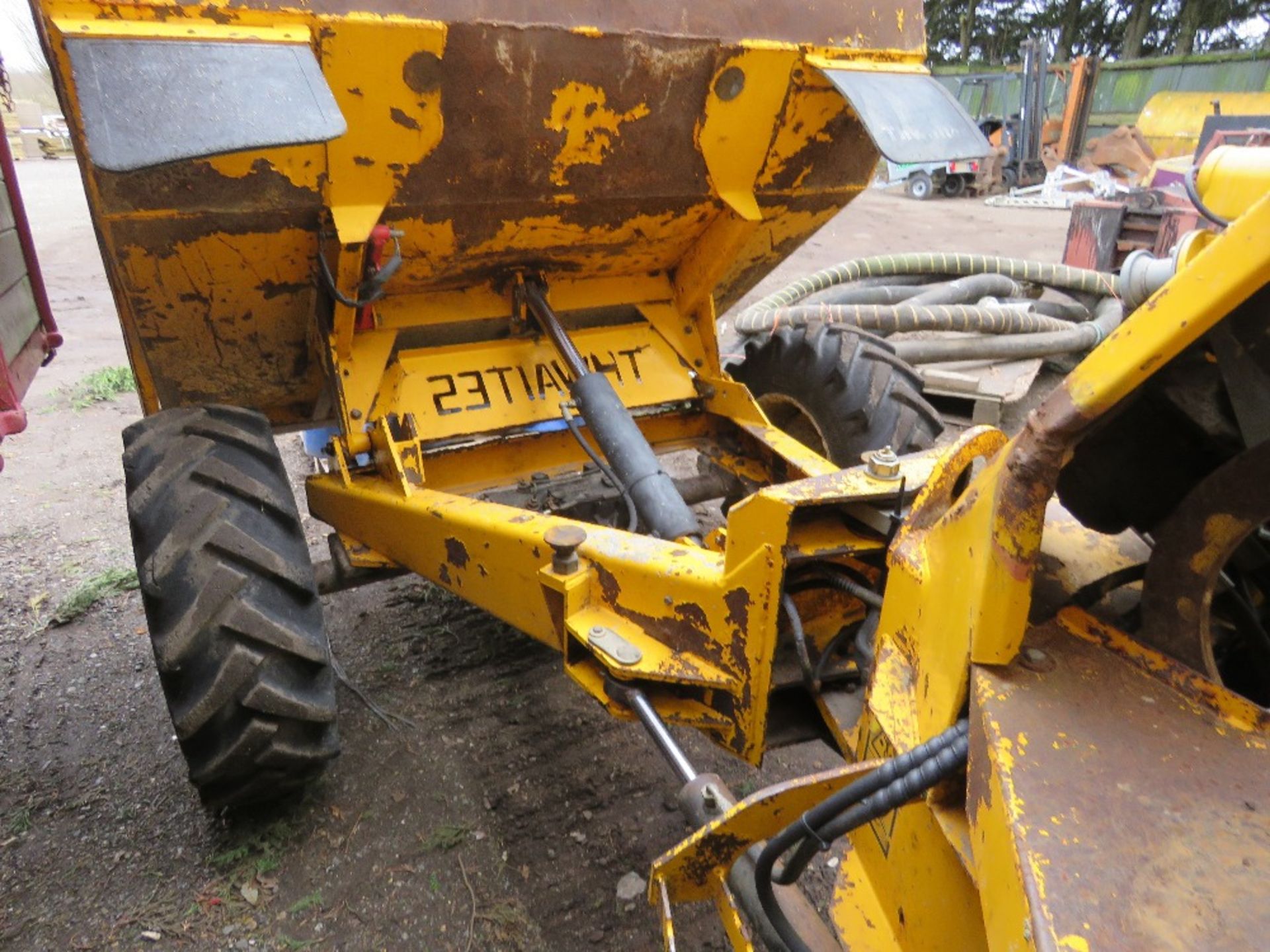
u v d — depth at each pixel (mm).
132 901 2064
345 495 2578
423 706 2729
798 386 3072
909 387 2920
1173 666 1069
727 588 1701
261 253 2168
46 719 2711
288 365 2684
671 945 1338
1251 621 1330
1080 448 1344
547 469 2918
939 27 35906
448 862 2162
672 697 1882
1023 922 809
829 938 1389
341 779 2428
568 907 2037
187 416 2234
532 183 2266
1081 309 5750
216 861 2162
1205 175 1993
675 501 2229
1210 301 787
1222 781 913
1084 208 8094
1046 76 17734
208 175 1893
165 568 1953
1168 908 785
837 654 1856
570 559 1932
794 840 1217
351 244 2070
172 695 1981
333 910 2033
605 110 2176
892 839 1286
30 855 2197
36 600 3355
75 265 9922
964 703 1112
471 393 2697
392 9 1797
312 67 1683
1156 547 1167
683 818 2291
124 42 1580
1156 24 31047
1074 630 1141
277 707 1965
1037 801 885
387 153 2018
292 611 2051
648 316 3023
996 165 17547
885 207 16016
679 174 2447
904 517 1657
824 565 1847
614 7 2021
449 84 1953
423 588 3400
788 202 2748
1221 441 1182
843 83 2242
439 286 2645
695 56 2168
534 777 2436
